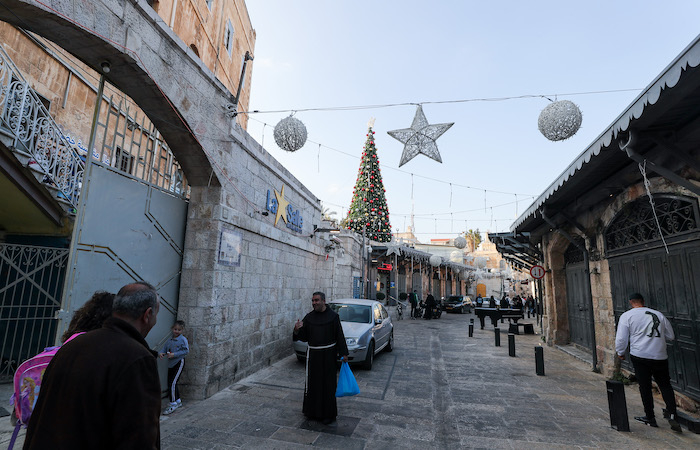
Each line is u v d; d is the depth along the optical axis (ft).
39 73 25.85
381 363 28.58
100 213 14.66
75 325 7.51
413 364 28.35
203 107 18.31
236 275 21.54
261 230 24.70
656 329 16.19
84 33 11.71
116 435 4.67
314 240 37.35
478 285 147.02
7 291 21.57
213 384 18.93
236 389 19.97
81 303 13.74
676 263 18.80
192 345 18.54
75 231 13.51
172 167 20.33
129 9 13.30
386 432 15.02
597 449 13.78
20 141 17.56
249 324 23.18
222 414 16.24
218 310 19.45
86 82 29.50
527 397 20.25
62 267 21.59
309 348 16.39
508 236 45.34
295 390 20.21
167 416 15.84
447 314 86.79
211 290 18.84
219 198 19.67
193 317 18.74
